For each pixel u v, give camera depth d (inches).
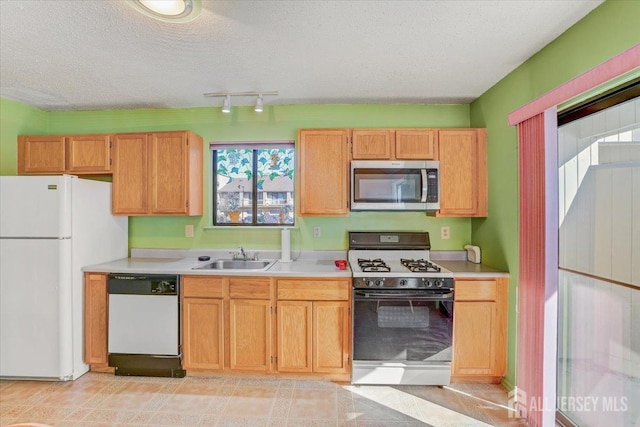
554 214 74.3
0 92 107.3
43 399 90.1
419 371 96.2
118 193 115.3
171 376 101.9
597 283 70.8
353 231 122.1
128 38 74.7
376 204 108.1
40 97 112.3
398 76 96.3
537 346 77.3
